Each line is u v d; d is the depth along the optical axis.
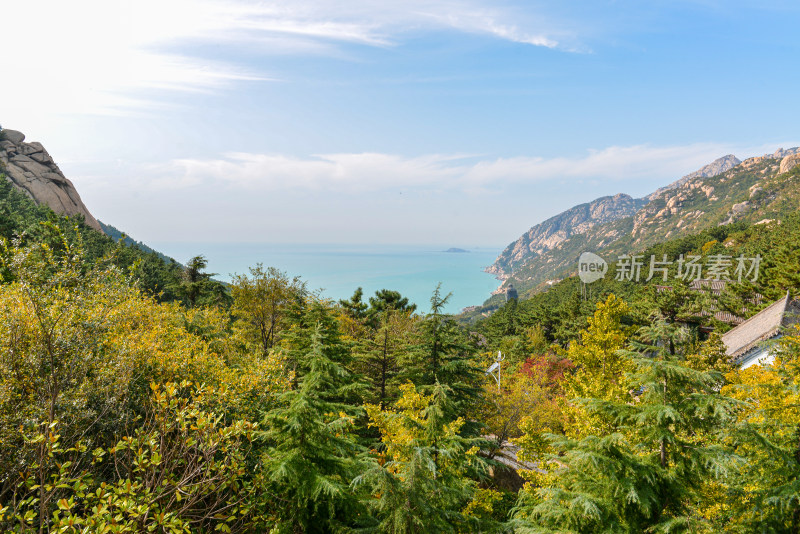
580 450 7.91
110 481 7.29
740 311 41.28
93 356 8.38
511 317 74.81
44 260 7.65
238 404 9.41
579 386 13.23
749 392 9.62
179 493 6.07
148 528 5.25
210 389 8.20
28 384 7.08
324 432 7.96
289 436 7.98
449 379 17.31
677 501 7.62
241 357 17.03
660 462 8.05
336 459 8.24
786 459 7.91
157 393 6.67
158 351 10.00
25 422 6.05
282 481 7.62
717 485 8.58
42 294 7.09
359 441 12.54
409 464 6.98
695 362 18.14
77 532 4.93
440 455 8.93
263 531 7.85
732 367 18.58
